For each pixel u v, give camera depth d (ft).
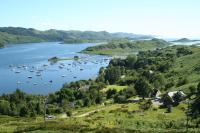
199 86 437.99
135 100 529.45
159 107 402.31
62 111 547.90
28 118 433.48
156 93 553.23
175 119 309.22
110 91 651.25
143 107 401.90
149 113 364.17
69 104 602.44
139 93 564.30
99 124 273.95
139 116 343.05
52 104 613.52
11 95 643.86
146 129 250.98
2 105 568.00
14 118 440.04
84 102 593.42
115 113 377.09
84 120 308.19
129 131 222.28
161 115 345.10
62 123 258.98
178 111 368.27
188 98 433.89
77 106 589.32
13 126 276.21
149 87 555.69
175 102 412.16
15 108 571.69
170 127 271.69
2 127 264.52
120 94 587.27
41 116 514.68
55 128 226.99
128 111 386.52
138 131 224.94
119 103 534.37
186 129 251.80
